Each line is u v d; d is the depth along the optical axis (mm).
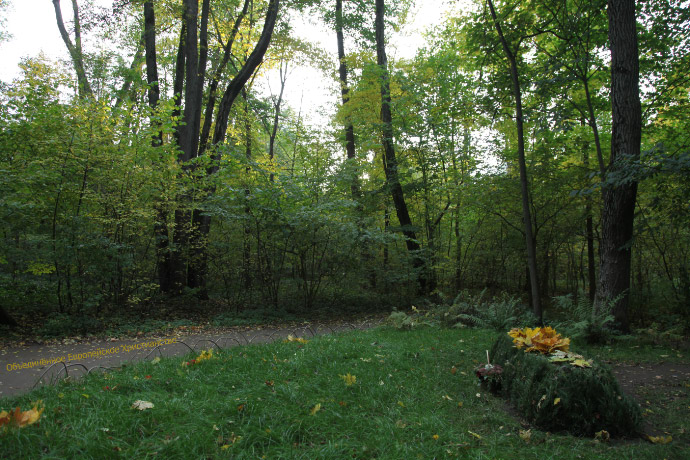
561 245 13453
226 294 12234
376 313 12297
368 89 15188
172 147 10945
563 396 3525
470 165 13859
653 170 6383
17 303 8773
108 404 3230
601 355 6426
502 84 10164
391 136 15094
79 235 8555
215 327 9648
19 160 8508
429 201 14930
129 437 2770
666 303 10453
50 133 8898
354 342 6590
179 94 12914
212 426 3053
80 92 14570
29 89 9164
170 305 11398
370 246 12562
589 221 12398
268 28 13578
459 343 6957
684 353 6520
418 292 14125
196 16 13133
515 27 9891
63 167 8617
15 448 2451
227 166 12359
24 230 8516
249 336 8586
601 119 14344
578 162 12195
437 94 14547
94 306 9586
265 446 2902
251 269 11719
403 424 3352
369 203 15281
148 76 13219
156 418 3090
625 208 7938
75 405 3236
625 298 7867
